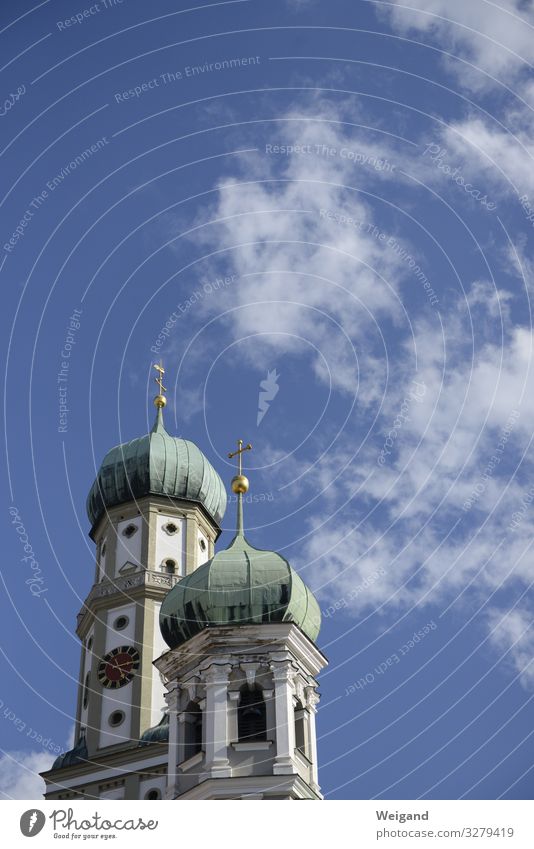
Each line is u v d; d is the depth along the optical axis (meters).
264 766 74.19
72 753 85.94
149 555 93.38
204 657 78.94
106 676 88.06
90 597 92.38
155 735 84.06
